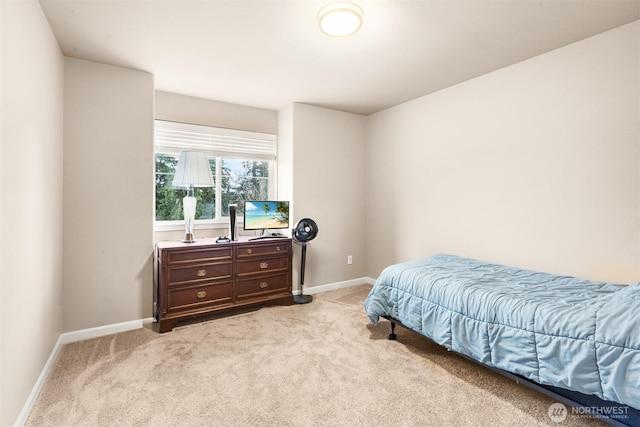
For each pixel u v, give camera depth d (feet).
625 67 7.37
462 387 6.64
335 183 14.06
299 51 8.52
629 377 4.56
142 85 9.77
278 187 14.01
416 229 12.67
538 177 8.97
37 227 6.37
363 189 14.93
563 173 8.46
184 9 6.63
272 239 11.75
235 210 11.43
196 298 10.12
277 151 14.06
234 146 13.06
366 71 9.87
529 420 5.62
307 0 6.32
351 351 8.24
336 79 10.51
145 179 9.88
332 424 5.55
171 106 11.70
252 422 5.59
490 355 6.30
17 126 5.29
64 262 8.77
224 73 9.97
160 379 6.91
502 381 6.88
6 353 4.85
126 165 9.57
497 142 9.91
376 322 8.80
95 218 9.16
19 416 5.36
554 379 5.31
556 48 8.48
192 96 12.07
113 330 9.41
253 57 8.87
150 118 9.91
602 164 7.77
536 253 9.05
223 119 12.79
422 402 6.15
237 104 13.08
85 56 8.76
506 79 9.64
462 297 6.95
